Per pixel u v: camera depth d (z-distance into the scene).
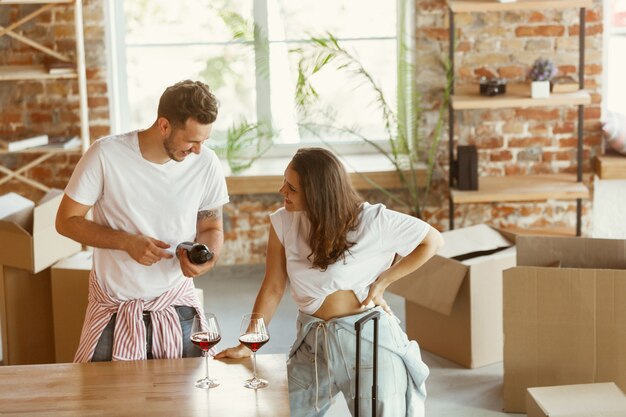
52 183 6.26
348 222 3.19
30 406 2.83
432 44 6.13
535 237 4.37
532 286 4.18
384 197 6.37
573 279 4.12
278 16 6.30
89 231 3.30
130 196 3.34
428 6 6.09
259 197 6.36
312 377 3.33
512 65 6.11
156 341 3.43
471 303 4.71
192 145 3.20
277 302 3.40
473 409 4.39
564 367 4.21
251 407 2.81
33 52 6.05
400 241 3.27
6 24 6.02
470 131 6.25
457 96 5.84
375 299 3.31
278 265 3.38
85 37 6.05
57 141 5.98
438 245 3.35
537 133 6.23
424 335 5.05
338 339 3.25
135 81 6.39
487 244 5.06
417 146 6.29
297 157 3.20
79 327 4.66
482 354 4.82
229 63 6.38
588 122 6.20
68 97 6.13
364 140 6.06
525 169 6.29
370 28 6.35
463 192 5.81
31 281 4.77
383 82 6.42
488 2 5.57
